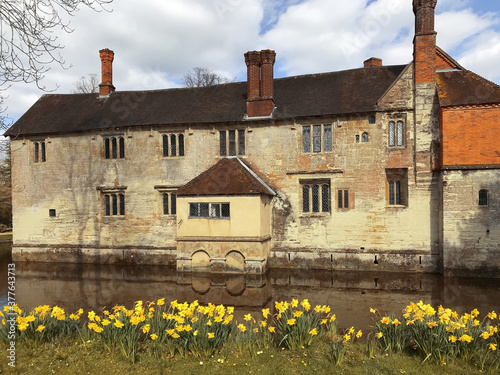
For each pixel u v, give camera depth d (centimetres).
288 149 1841
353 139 1755
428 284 1439
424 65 1670
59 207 2098
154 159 1983
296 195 1825
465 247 1527
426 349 629
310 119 1811
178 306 709
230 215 1689
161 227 1962
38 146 2155
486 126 1509
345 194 1772
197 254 1733
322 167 1797
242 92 2097
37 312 738
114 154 2050
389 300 1226
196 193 1719
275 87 2083
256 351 659
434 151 1644
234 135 1927
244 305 1195
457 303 1170
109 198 2050
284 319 718
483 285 1397
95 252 2034
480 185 1506
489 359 611
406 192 1708
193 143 1952
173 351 650
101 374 591
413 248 1680
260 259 1656
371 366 608
